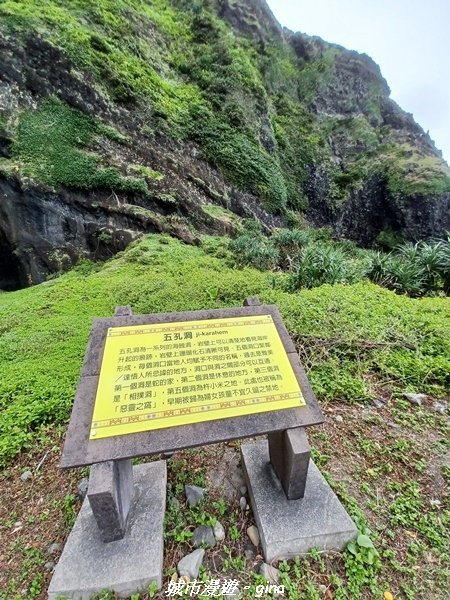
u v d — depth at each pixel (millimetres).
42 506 1826
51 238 9148
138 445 1328
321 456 1966
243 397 1533
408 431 2154
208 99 15711
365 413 2328
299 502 1609
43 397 2629
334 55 31141
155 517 1573
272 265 8289
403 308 3754
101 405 1413
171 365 1582
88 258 9430
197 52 17297
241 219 13188
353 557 1454
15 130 9172
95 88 10750
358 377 2650
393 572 1410
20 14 9977
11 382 2898
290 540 1444
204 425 1424
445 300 4328
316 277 5203
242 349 1699
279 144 21391
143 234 9758
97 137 10320
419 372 2635
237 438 1417
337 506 1594
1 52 9352
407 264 5457
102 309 4934
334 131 26547
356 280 5211
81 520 1562
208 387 1540
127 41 13430
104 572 1349
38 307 5336
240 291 5008
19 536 1669
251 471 1781
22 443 2234
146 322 1700
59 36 10438
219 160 14641
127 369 1535
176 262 7723
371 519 1621
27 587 1435
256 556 1494
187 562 1436
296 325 3271
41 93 9734
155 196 10484
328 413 2330
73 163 9531
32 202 8922
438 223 21469
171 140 12805
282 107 24000
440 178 21312
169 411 1438
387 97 35125
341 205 22750
